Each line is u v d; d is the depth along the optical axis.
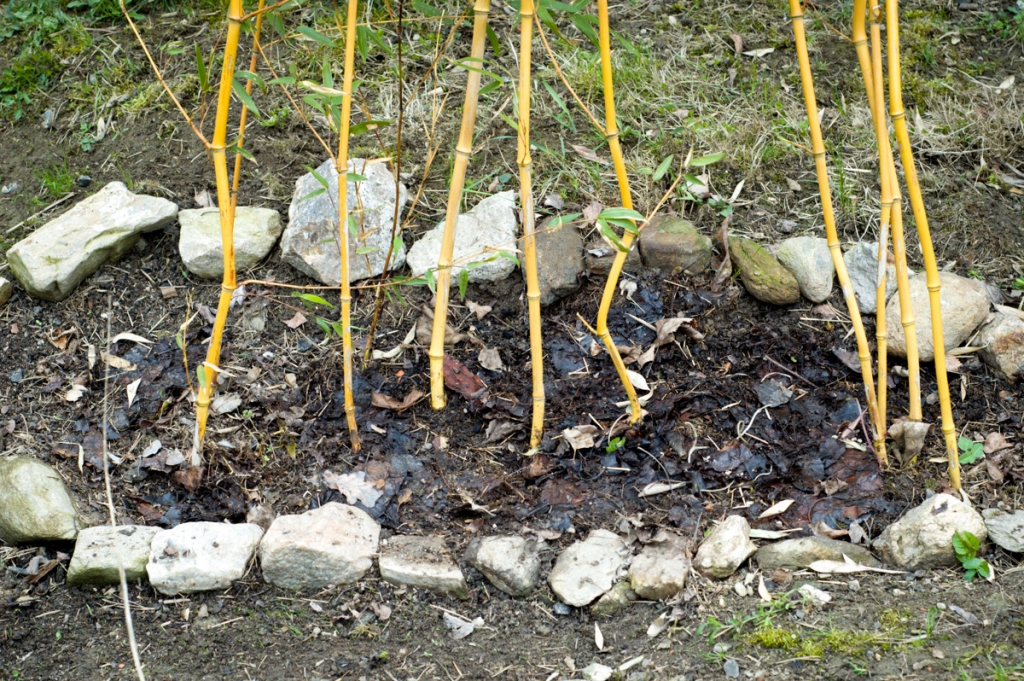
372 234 3.23
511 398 2.98
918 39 4.00
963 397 2.96
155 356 3.13
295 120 3.70
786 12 4.11
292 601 2.50
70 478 2.80
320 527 2.55
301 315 3.20
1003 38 4.05
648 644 2.35
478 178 3.50
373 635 2.42
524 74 2.32
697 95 3.78
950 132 3.67
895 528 2.53
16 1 4.14
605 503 2.72
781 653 2.27
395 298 3.22
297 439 2.88
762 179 3.53
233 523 2.70
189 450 2.84
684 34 4.04
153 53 3.97
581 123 3.66
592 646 2.37
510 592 2.49
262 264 3.35
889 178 2.54
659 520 2.67
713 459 2.79
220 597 2.51
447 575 2.48
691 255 3.24
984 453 2.78
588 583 2.46
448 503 2.74
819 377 3.03
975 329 3.09
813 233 3.38
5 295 3.29
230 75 2.32
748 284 3.19
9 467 2.73
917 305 3.06
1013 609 2.31
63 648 2.44
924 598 2.38
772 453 2.80
